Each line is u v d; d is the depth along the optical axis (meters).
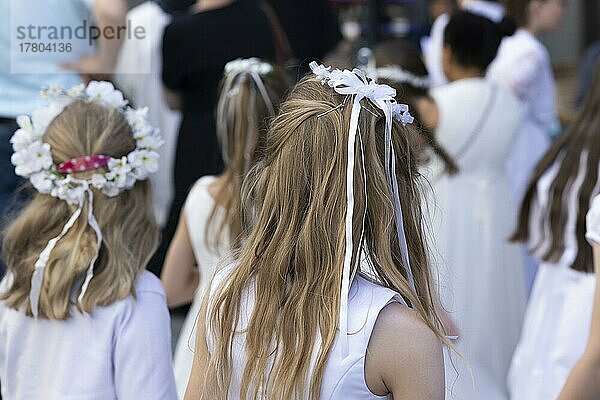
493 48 5.53
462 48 5.50
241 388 2.42
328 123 2.44
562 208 4.19
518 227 4.52
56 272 3.04
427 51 7.46
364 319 2.37
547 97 6.89
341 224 2.39
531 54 6.72
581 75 7.50
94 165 3.17
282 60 6.29
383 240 2.42
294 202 2.44
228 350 2.47
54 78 4.91
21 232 3.19
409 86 5.36
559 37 11.30
